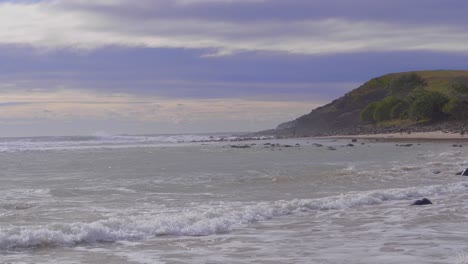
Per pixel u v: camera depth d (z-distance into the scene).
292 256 10.18
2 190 19.81
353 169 26.67
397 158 34.44
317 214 14.76
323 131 116.75
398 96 121.06
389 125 99.62
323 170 26.91
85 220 13.62
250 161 34.59
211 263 9.73
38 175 26.11
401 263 9.53
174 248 10.91
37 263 9.71
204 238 11.85
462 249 10.52
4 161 36.75
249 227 13.05
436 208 15.41
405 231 12.33
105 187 20.72
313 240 11.54
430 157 34.16
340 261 9.74
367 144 57.22
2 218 13.89
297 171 26.64
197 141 88.62
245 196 18.23
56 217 14.08
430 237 11.63
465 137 65.62
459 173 23.84
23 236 11.06
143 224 12.55
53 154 46.16
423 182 21.53
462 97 94.75
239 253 10.46
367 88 141.25
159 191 19.59
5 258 10.01
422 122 92.62
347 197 16.84
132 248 10.91
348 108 135.12
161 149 55.66
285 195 18.45
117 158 39.56
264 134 133.38
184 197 18.00
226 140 91.19
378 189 19.70
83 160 37.47
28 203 16.58
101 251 10.64
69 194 18.77
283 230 12.68
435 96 93.69
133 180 23.28
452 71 146.12
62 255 10.30
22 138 103.75
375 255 10.13
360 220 13.84
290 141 77.56
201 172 26.86
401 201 16.94
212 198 17.75
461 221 13.48
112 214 14.52
